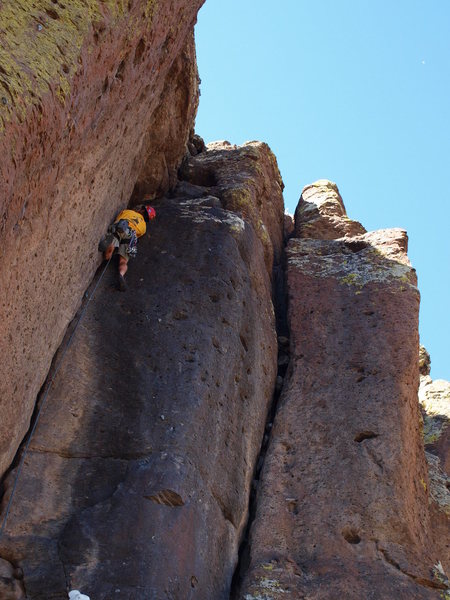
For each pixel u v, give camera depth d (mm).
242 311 11539
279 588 9070
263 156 15359
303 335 12430
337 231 15008
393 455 10586
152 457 9094
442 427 14961
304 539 9766
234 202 13398
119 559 8156
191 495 8984
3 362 8102
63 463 8953
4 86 6723
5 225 7215
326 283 13125
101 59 8414
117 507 8562
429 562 9719
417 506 10641
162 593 8023
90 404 9531
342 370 11789
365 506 10078
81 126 8727
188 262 11648
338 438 10891
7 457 8562
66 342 10023
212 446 9719
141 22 9492
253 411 10945
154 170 13172
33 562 8094
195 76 14375
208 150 15562
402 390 11336
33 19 7441
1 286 7672
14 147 6801
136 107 11047
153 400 9719
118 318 10648
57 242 9273
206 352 10484
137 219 11773
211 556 8992
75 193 9562
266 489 10320
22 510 8414
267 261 13508
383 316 12336
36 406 9297
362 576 9336
